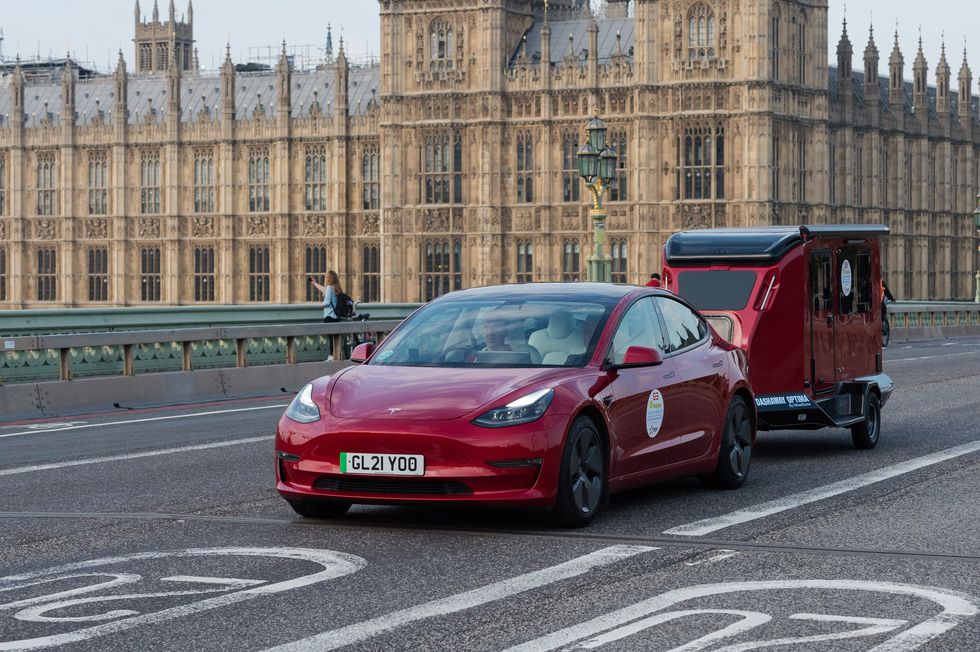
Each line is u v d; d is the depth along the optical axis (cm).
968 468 1833
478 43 9681
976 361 4322
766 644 956
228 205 11006
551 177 9581
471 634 986
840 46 10250
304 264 10844
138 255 11394
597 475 1435
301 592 1117
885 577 1164
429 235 9844
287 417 1414
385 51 9869
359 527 1407
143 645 965
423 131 9819
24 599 1100
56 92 12219
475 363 1474
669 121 9238
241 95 11400
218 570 1202
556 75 9525
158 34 15762
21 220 11762
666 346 1620
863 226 2284
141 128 11325
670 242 2156
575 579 1160
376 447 1350
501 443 1334
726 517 1468
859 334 2256
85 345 2850
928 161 11300
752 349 2045
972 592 1109
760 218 9056
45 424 2522
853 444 2141
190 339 3116
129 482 1741
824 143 9569
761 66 9031
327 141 10712
